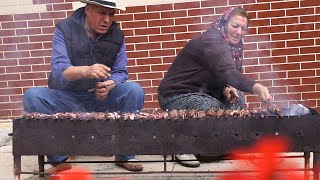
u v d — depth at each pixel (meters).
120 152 2.90
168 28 4.80
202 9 4.72
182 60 3.71
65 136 2.91
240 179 3.38
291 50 4.75
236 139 2.84
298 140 2.81
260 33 4.74
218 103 3.58
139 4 4.77
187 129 2.86
